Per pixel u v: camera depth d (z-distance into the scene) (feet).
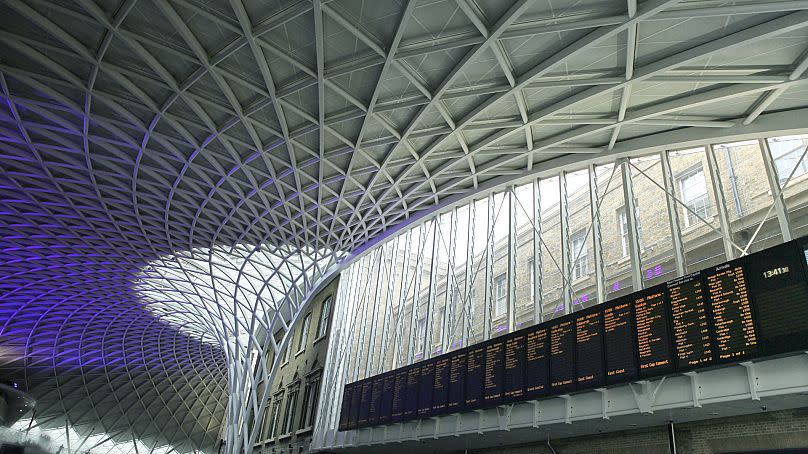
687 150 60.80
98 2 53.98
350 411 97.19
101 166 92.38
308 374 138.82
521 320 74.64
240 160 85.20
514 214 82.79
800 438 42.19
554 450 64.49
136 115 75.31
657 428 53.47
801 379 39.27
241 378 151.84
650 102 60.49
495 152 78.48
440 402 75.20
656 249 59.26
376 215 105.91
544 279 73.72
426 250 103.24
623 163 67.51
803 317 39.58
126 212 108.06
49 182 99.66
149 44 59.31
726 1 44.11
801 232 46.91
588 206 71.10
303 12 52.16
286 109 71.15
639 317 52.65
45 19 55.98
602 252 66.23
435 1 49.80
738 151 55.52
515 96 62.34
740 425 46.65
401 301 104.88
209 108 72.49
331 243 117.39
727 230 52.37
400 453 91.56
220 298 156.56
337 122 72.18
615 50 53.06
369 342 111.86
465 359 74.08
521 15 49.75
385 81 63.31
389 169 86.38
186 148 83.82
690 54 50.47
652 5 45.65
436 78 61.98
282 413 153.28
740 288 44.65
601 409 53.93
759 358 41.42
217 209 105.09
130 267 145.07
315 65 60.64
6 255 145.28
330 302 141.79
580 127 68.54
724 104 56.39
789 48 48.32
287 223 105.91
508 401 63.87
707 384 45.24
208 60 60.90
